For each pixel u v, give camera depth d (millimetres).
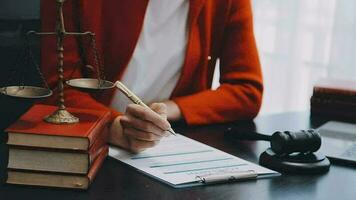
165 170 1001
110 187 925
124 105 1410
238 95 1439
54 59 1284
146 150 1115
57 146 900
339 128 1362
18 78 1398
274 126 1404
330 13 2486
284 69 2693
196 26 1432
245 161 1072
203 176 961
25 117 980
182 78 1447
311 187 967
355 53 2367
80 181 905
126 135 1099
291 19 2633
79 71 1330
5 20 1479
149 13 1382
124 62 1386
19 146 903
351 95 1479
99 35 1365
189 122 1352
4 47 1463
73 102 1227
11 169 911
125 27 1367
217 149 1155
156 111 1154
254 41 1515
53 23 1293
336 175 1034
